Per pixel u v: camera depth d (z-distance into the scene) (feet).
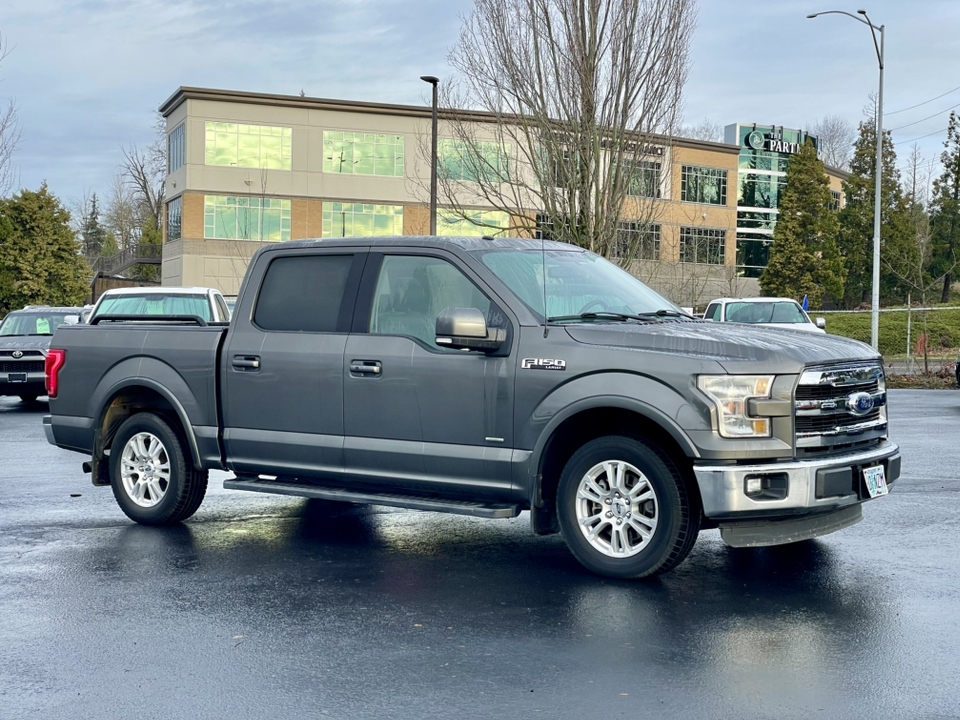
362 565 21.86
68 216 159.22
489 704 13.83
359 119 192.95
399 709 13.69
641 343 19.92
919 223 213.66
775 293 211.61
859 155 226.38
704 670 15.06
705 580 20.26
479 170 88.22
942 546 22.93
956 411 58.23
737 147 226.99
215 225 188.03
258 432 24.08
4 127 92.12
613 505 20.17
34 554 23.03
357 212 194.08
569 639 16.62
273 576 20.94
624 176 82.64
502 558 22.45
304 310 23.89
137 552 23.20
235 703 13.99
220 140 187.01
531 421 20.52
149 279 244.42
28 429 49.85
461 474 21.39
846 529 24.73
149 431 26.09
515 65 81.66
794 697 13.96
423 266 22.59
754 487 18.80
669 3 80.23
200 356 25.04
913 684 14.42
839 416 19.86
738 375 18.98
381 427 22.31
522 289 21.65
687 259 203.41
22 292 153.48
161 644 16.58
